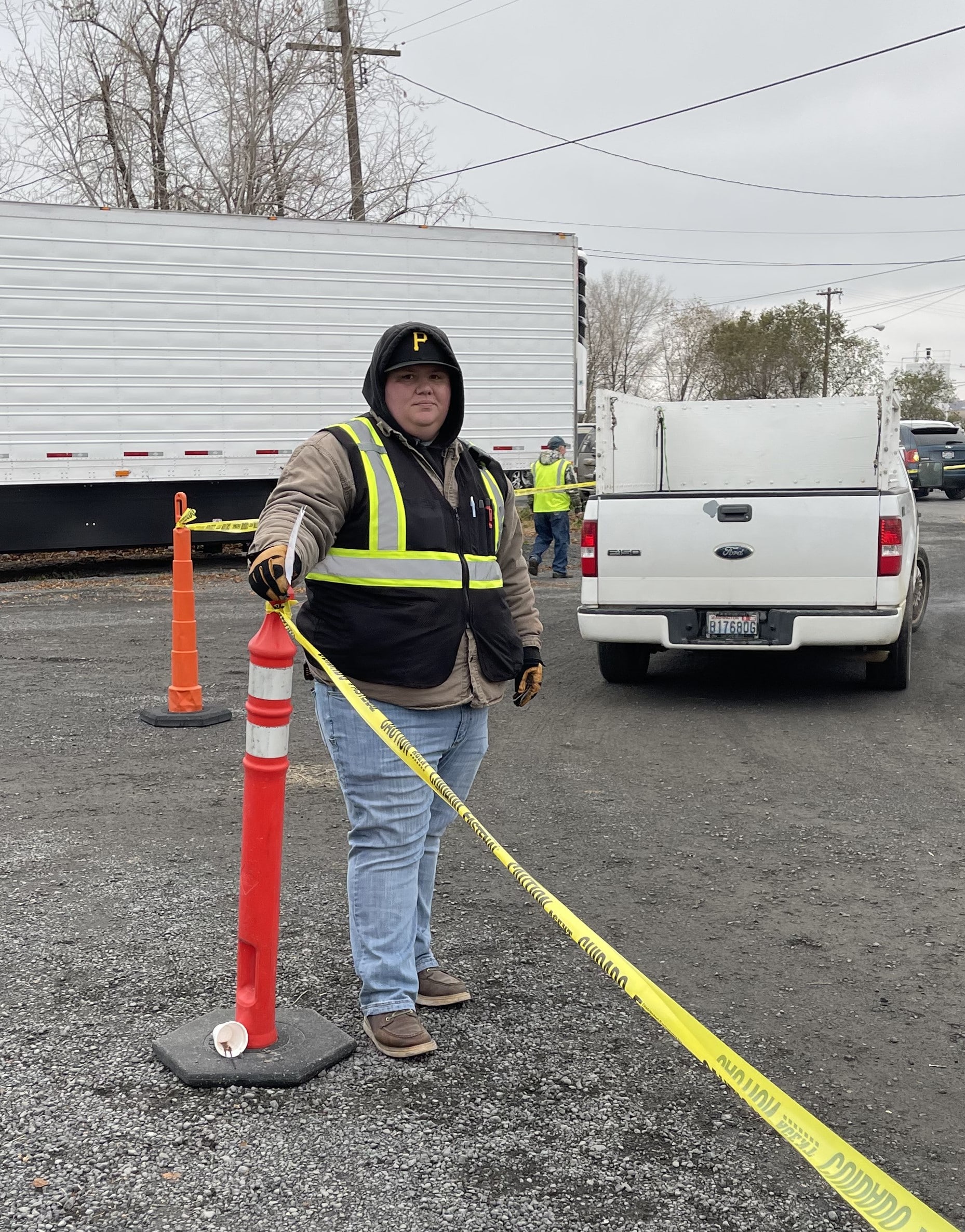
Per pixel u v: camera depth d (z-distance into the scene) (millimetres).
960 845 4852
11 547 14602
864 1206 1593
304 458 2906
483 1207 2408
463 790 3359
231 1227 2326
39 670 8758
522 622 3482
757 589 7375
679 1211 2412
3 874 4395
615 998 3418
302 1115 2740
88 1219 2344
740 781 5828
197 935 3822
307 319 15625
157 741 6539
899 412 7469
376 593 2975
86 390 14508
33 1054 3018
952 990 3520
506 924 3982
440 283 16406
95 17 22828
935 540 19188
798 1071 3023
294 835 4898
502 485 3348
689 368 67812
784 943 3852
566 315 17266
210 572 16078
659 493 7496
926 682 8391
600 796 5562
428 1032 3184
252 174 23672
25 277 14094
